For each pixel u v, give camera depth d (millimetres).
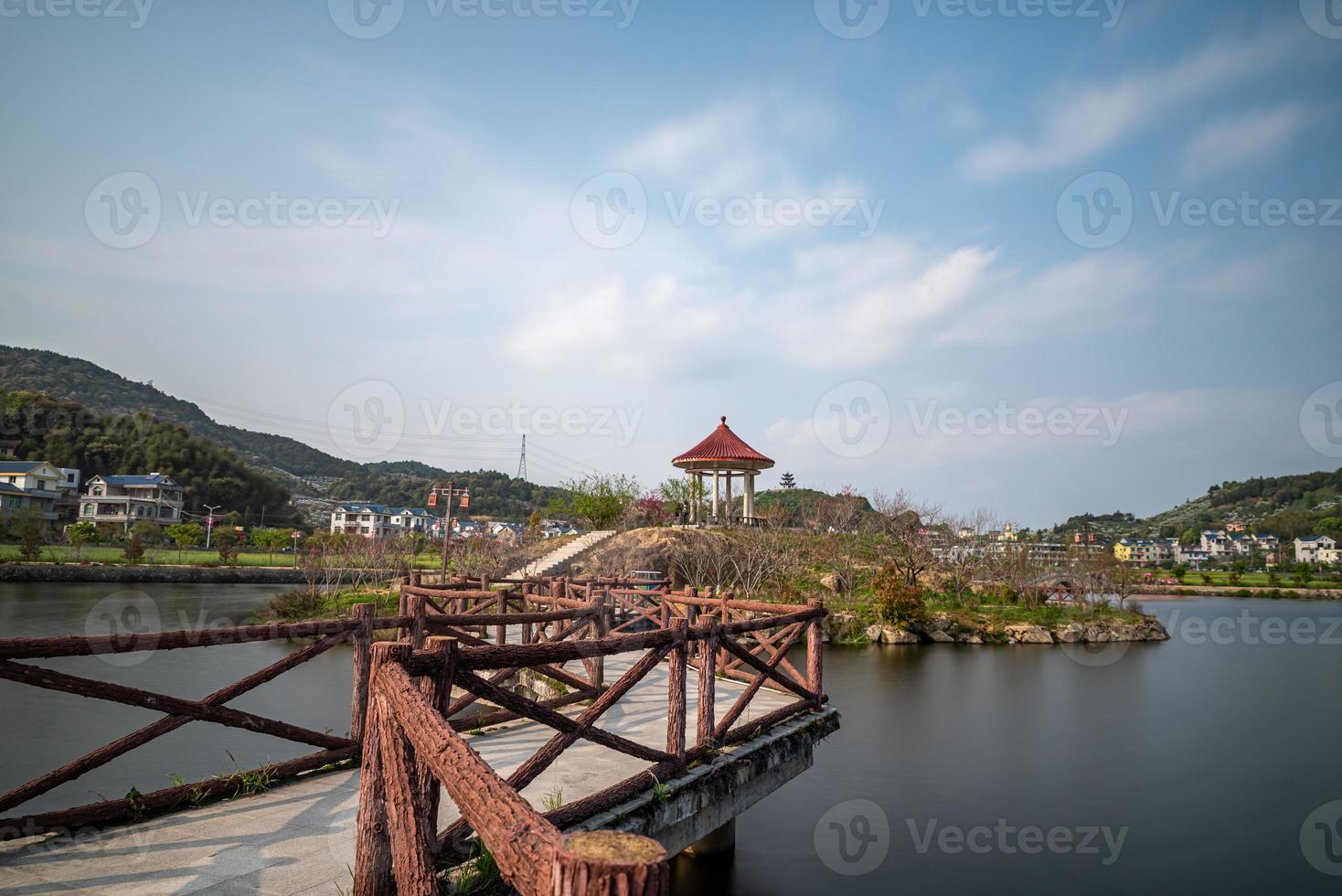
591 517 35250
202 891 2896
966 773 11125
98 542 43844
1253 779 11273
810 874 7445
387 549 36656
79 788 7680
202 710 3852
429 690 2773
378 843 2561
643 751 4215
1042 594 32844
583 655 3658
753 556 30578
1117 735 13750
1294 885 7668
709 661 4977
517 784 3361
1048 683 18812
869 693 16922
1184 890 7500
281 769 4293
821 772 10992
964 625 27094
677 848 4473
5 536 39438
